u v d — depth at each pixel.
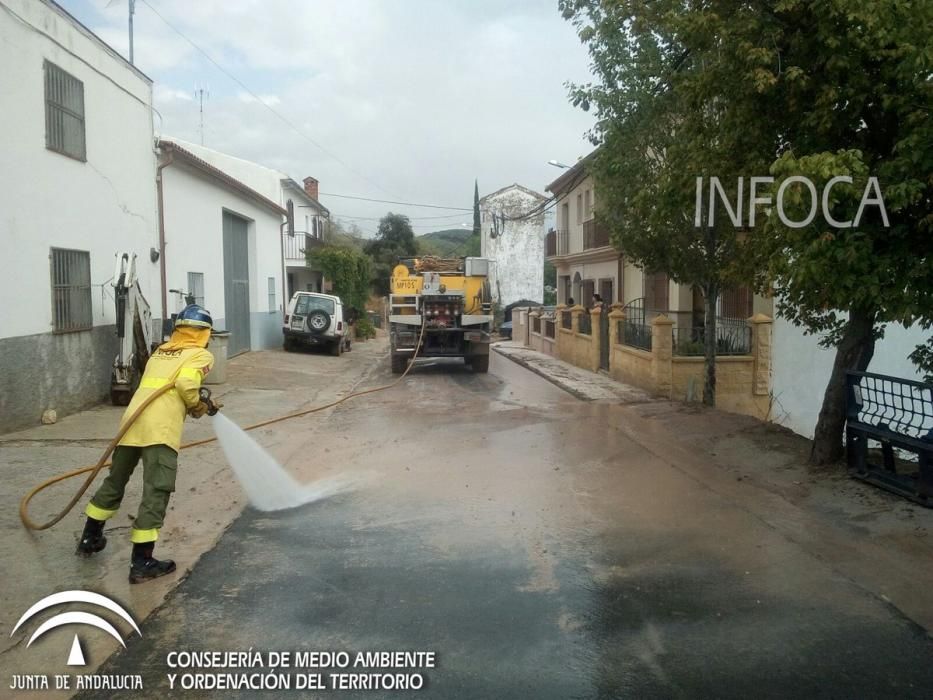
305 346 25.81
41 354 10.41
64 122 11.20
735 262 8.70
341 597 4.74
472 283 20.22
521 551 5.57
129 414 5.05
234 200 21.48
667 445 9.08
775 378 13.97
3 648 4.04
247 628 4.30
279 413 12.30
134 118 14.04
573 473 7.98
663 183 8.28
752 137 6.93
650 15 8.11
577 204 29.69
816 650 4.02
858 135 6.58
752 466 7.75
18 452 8.53
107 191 12.76
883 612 4.45
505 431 10.54
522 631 4.25
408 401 14.02
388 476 7.95
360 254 38.16
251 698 3.59
